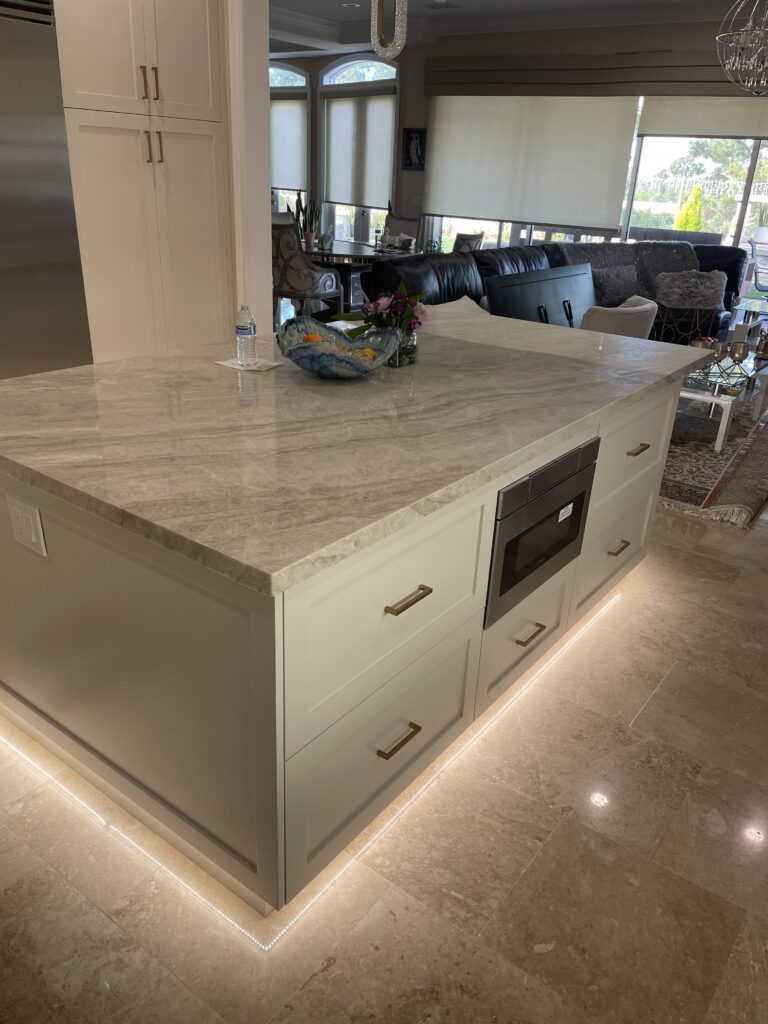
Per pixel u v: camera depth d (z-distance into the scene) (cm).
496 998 139
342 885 160
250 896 152
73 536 146
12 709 192
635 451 237
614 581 265
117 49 304
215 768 142
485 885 162
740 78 404
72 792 179
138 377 205
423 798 185
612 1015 137
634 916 157
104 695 160
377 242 811
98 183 313
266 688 122
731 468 418
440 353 247
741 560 314
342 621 133
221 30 337
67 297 316
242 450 152
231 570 110
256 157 361
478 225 893
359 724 149
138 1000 135
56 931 147
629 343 278
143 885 157
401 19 179
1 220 287
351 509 127
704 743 208
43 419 168
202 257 364
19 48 274
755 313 600
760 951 150
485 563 174
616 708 221
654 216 777
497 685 203
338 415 177
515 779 192
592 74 735
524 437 167
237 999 136
